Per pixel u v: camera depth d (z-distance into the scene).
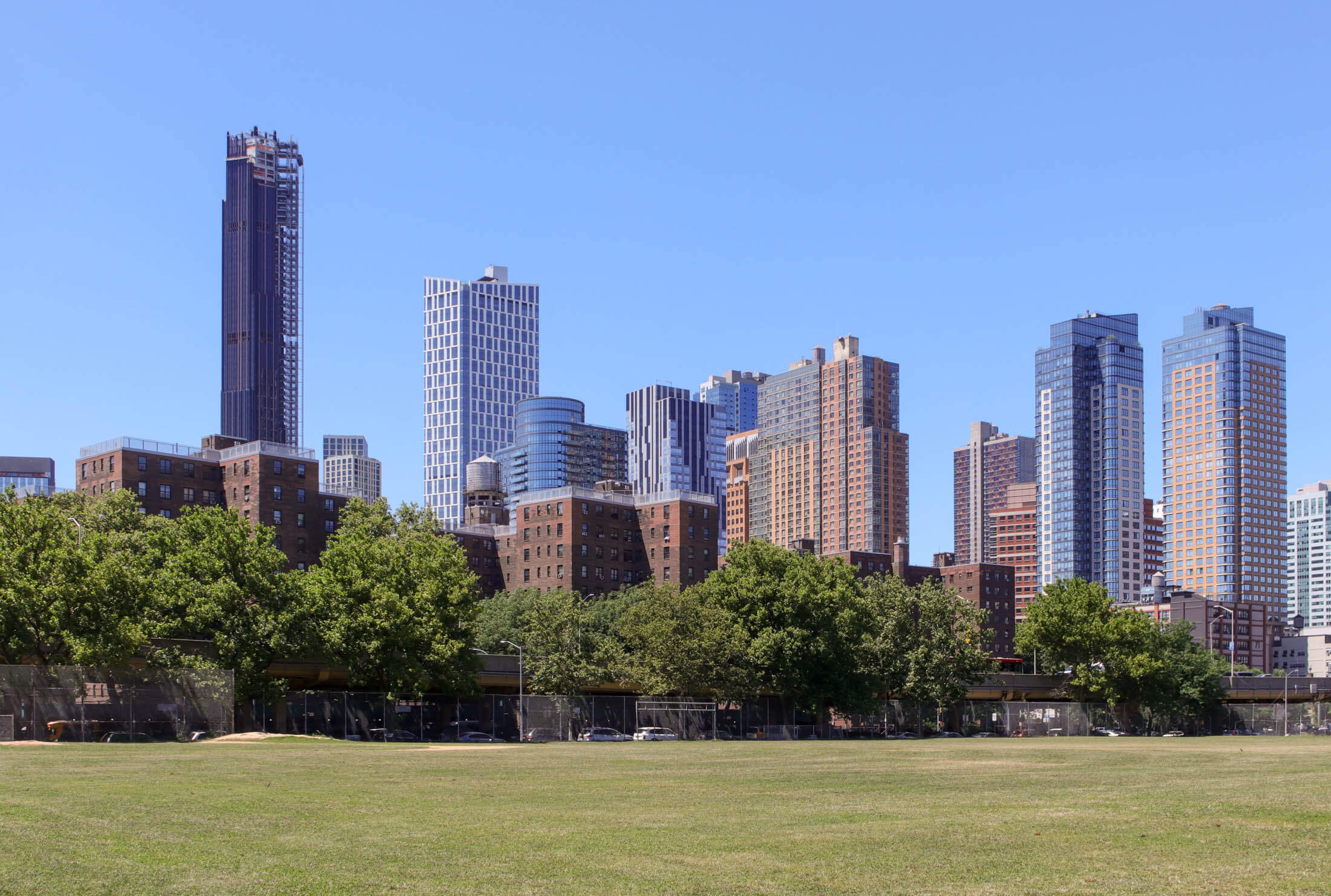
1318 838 28.86
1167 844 27.77
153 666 88.62
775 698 145.38
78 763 54.72
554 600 145.62
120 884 21.06
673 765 65.00
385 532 142.12
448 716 124.62
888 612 152.62
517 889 21.41
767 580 138.50
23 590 86.62
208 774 48.41
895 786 47.34
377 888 21.31
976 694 168.62
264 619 99.69
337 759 64.19
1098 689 158.38
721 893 21.25
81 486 192.88
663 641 131.12
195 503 193.50
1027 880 22.78
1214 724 164.25
